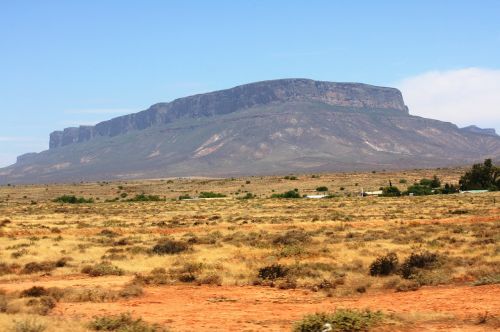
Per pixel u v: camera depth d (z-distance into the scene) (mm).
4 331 17016
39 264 33094
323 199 116188
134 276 30281
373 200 104188
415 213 71312
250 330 17641
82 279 29750
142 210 93438
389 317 18344
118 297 24328
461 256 33250
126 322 18312
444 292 23688
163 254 38531
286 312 20688
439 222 58062
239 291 25859
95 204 120438
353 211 78188
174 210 92250
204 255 37281
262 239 45438
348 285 25984
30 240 46875
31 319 18516
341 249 38250
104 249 41406
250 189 185875
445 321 17922
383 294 24328
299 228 55469
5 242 45938
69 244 44438
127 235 53156
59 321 18703
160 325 18375
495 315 18188
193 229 57719
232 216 75875
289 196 132750
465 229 49719
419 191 127062
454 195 111938
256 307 21906
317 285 26188
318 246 40062
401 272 28750
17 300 22953
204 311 21188
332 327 17031
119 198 171875
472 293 22875
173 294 25234
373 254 35406
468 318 18156
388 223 58375
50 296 23625
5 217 78812
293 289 26250
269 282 27531
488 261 30594
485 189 130250
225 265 32375
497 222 55375
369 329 17047
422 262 30031
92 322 18297
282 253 36344
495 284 24484
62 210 96500
